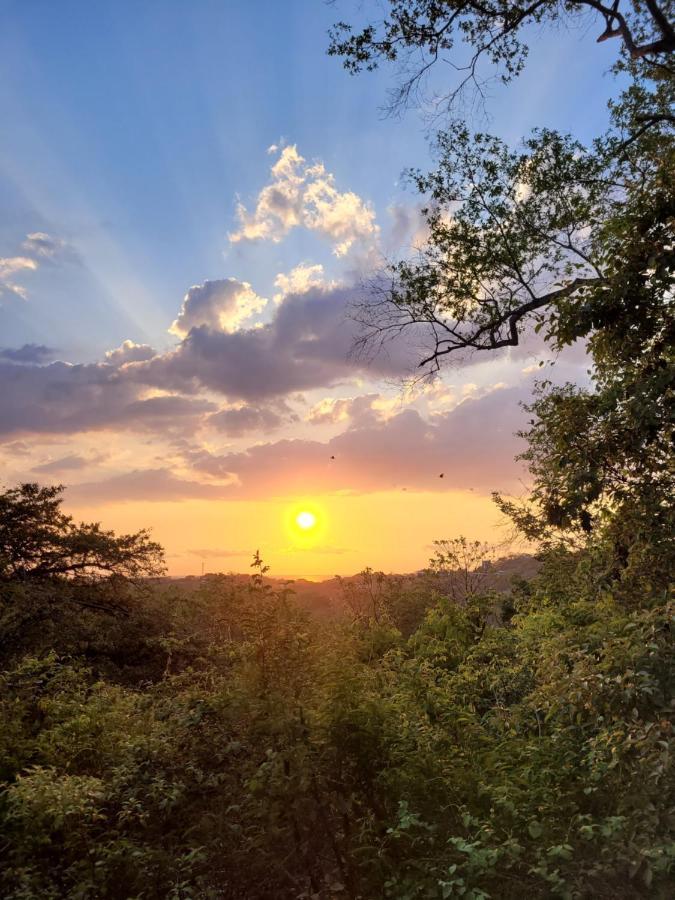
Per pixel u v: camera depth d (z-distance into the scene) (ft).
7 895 13.98
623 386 25.13
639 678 16.05
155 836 16.29
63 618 74.64
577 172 37.52
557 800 15.66
